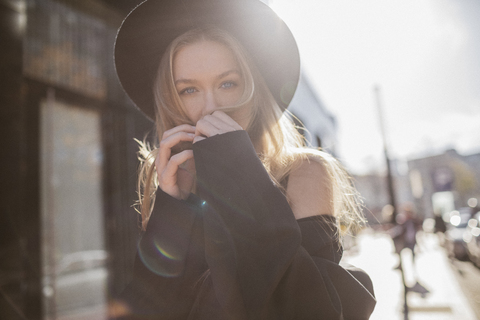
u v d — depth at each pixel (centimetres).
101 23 448
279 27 112
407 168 5616
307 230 79
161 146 92
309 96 1348
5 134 368
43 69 410
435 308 546
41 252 392
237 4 108
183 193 94
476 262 1027
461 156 5666
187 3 111
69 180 501
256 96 101
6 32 375
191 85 100
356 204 115
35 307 377
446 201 4569
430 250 1513
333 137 1947
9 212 365
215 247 72
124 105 453
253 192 70
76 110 442
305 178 88
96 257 581
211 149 76
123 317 88
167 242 88
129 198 431
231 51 100
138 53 121
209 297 77
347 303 75
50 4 417
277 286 67
